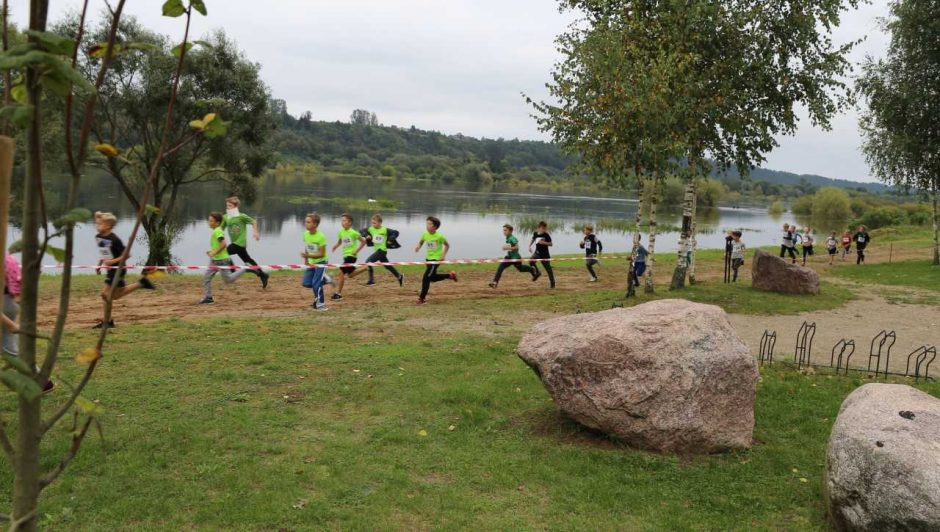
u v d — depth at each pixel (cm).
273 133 2567
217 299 1395
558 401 658
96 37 1930
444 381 851
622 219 5819
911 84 2244
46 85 193
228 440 632
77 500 507
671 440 640
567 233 4528
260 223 4181
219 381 803
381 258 1655
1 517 211
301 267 1339
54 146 1750
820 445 697
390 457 619
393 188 9369
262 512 503
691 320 666
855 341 1162
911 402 494
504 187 12719
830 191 8044
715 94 1523
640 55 1425
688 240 1645
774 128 1658
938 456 432
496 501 546
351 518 506
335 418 714
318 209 5328
